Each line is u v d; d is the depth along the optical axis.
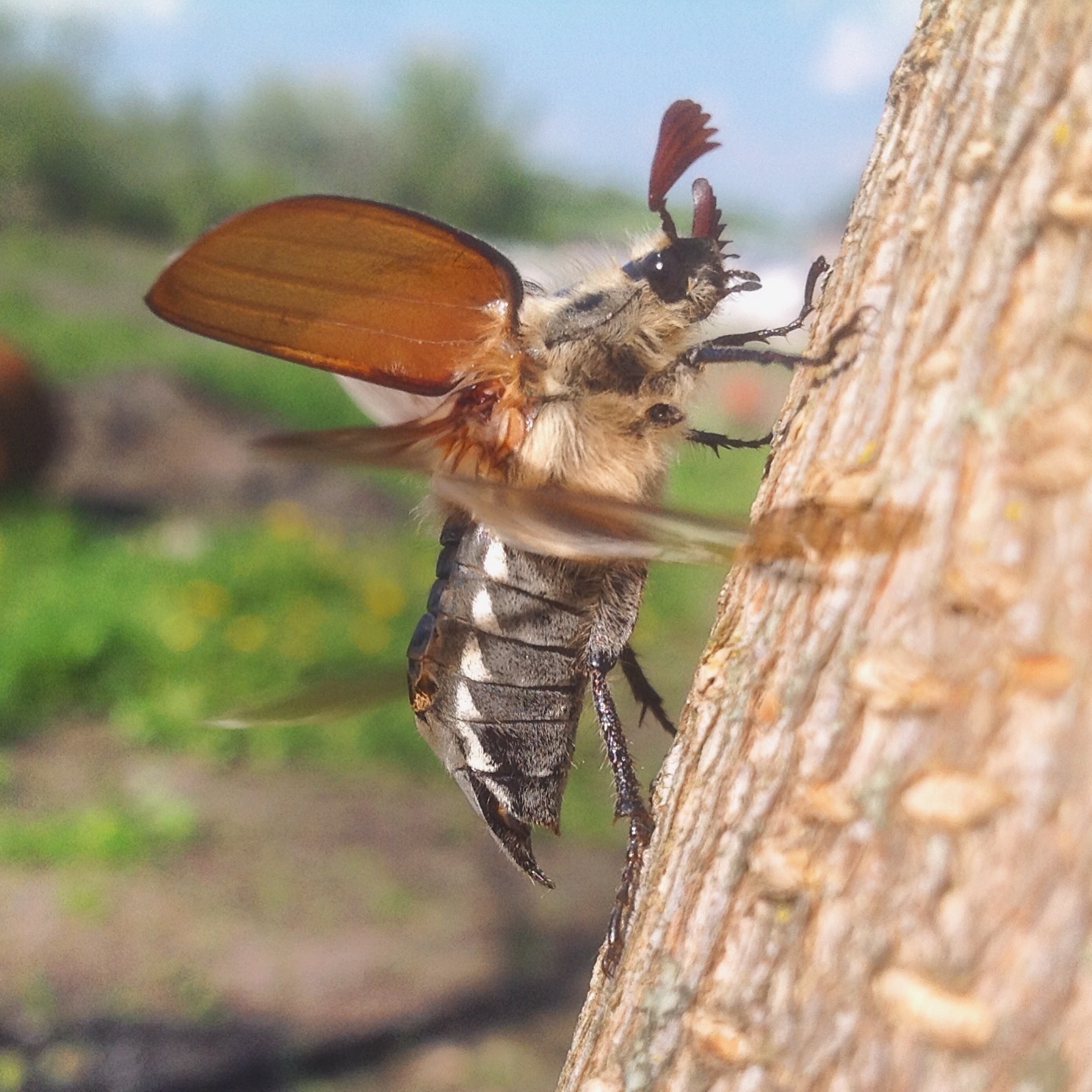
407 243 0.05
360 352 0.05
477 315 0.06
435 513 0.06
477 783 0.06
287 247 0.05
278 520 0.36
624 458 0.06
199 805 0.22
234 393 0.51
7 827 0.20
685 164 0.06
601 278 0.06
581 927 0.19
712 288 0.06
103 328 0.68
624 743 0.06
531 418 0.06
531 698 0.06
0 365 0.37
